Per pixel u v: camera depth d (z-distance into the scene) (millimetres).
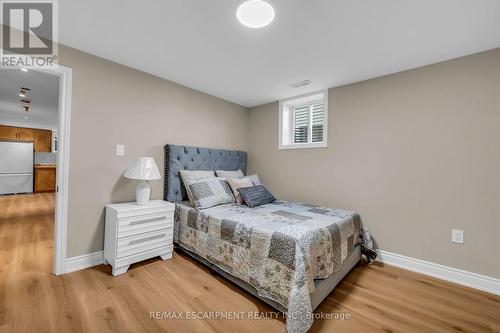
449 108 2082
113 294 1703
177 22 1664
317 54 2082
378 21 1592
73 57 2025
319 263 1587
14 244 2639
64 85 1979
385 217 2420
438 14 1503
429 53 2002
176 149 2754
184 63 2314
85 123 2096
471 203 1969
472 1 1378
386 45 1900
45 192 6699
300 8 1478
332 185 2822
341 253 1910
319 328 1409
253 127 3820
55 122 6230
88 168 2115
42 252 2424
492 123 1890
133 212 2070
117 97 2309
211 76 2623
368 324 1452
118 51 2090
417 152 2240
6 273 1961
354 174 2645
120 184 2336
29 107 4562
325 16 1552
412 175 2264
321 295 1609
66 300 1607
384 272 2197
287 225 1781
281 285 1475
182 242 2459
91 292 1717
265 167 3609
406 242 2289
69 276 1937
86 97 2100
